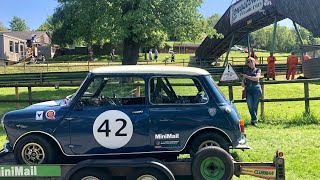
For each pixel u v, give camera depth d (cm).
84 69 3972
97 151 572
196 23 2405
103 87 594
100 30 2255
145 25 2175
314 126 1042
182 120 578
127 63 2484
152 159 539
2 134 1050
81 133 571
